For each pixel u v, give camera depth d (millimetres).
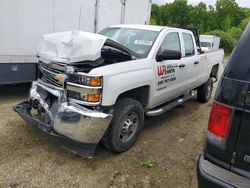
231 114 2119
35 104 4055
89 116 3279
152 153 4062
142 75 3945
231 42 38250
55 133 3535
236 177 2141
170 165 3789
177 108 6461
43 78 4035
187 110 6363
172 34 4977
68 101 3463
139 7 8461
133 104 3865
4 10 5340
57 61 3486
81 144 3438
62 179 3291
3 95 6246
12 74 5723
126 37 4766
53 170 3445
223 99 2160
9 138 4117
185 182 3449
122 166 3654
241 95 2064
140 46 4480
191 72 5590
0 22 5344
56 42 3600
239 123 2092
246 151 2092
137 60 4012
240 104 2072
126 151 4035
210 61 6688
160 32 4711
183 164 3844
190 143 4523
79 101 3367
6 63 5590
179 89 5258
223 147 2189
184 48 5359
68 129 3369
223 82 2166
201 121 5641
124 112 3719
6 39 5484
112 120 3641
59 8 6176
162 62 4465
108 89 3387
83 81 3297
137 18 8500
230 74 2127
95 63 3582
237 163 2146
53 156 3748
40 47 3887
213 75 7418
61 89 3506
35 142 4062
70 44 3414
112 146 3748
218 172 2207
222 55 7688
